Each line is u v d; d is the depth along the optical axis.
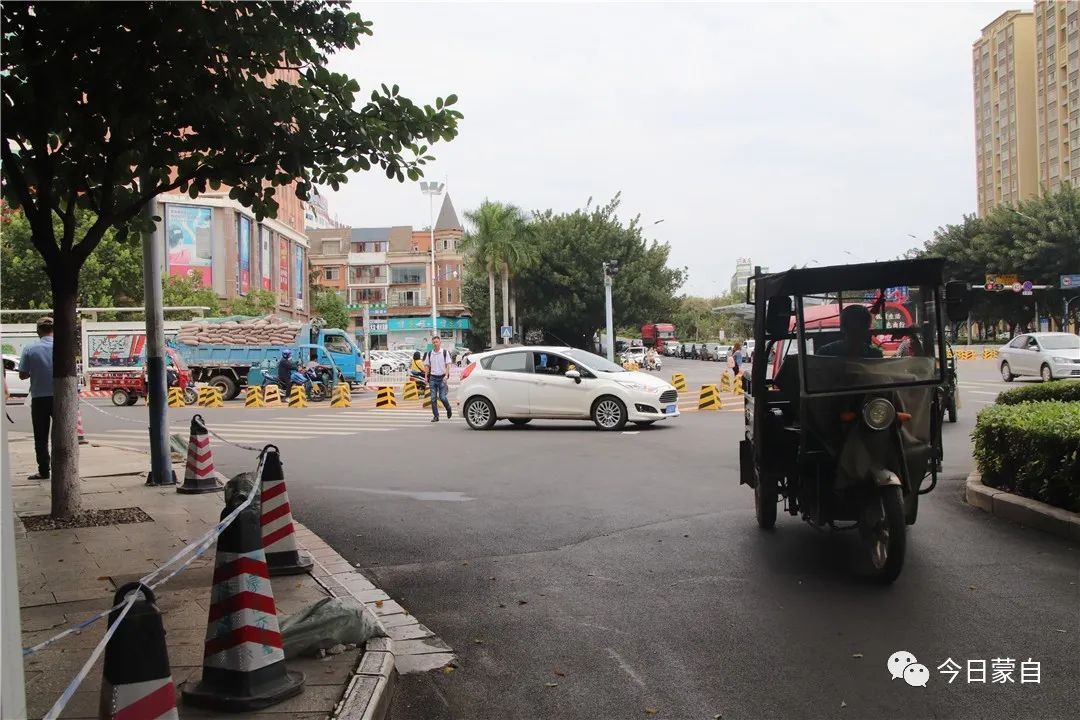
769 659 4.89
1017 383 28.98
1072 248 60.03
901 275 6.55
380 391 27.41
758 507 8.12
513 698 4.48
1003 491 8.60
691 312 113.62
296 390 28.91
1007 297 65.00
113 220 8.62
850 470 6.38
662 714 4.23
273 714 4.03
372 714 4.03
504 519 8.98
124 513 9.23
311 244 111.19
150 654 3.08
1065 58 97.06
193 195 8.62
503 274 60.47
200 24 7.12
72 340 8.85
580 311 60.75
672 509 9.25
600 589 6.37
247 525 4.25
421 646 5.27
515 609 5.96
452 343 88.88
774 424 7.48
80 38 7.17
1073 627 5.24
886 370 6.51
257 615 4.20
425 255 105.81
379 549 7.83
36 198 8.89
